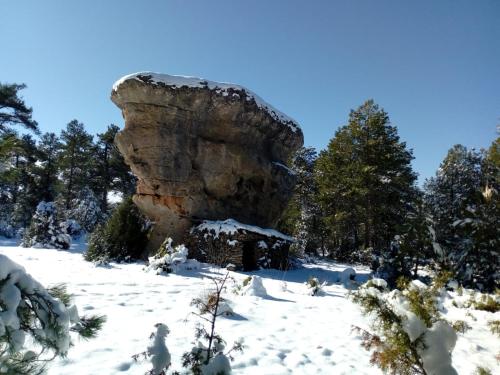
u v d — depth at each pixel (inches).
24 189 1513.3
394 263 626.8
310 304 360.2
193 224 698.2
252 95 729.0
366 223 1206.3
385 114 1285.7
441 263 614.5
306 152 1722.4
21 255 590.9
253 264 668.7
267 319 279.7
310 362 201.0
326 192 1256.8
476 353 257.9
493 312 393.4
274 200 798.5
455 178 1513.3
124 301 284.0
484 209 652.7
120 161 1550.2
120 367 159.8
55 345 71.1
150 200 683.4
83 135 1568.7
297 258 940.0
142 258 681.0
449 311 397.1
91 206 1450.5
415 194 1316.4
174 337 207.8
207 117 702.5
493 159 770.2
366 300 112.0
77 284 350.6
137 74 650.8
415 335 103.3
